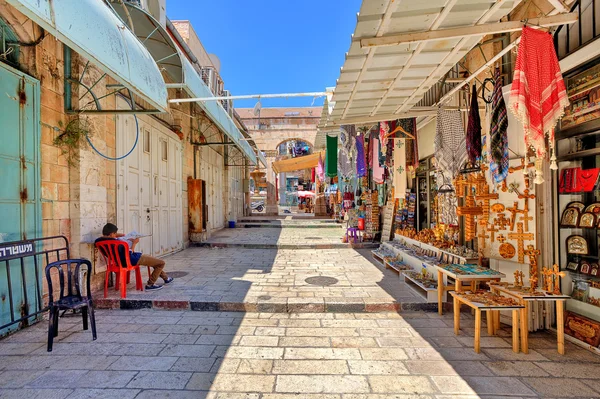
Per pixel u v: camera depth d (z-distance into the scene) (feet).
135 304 13.79
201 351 9.82
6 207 10.85
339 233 38.75
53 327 10.05
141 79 10.34
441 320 12.51
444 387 7.93
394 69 10.63
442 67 10.49
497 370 8.71
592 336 9.82
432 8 7.67
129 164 19.15
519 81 8.03
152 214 22.67
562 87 8.13
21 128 11.43
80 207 13.98
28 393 7.65
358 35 8.66
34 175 11.94
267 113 67.97
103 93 15.80
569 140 11.03
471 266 13.21
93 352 9.75
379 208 31.24
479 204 14.39
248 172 67.21
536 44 8.22
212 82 28.81
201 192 30.42
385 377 8.38
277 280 17.39
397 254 20.45
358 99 13.35
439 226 18.81
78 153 13.96
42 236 12.37
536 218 11.35
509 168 12.14
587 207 10.44
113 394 7.63
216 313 13.24
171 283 16.66
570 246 11.06
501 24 8.28
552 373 8.55
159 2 19.21
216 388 7.87
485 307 9.61
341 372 8.63
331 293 14.89
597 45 9.20
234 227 46.47
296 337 10.87
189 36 31.53
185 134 29.09
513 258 12.02
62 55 13.47
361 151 24.32
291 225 46.32
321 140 33.14
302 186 133.80
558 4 8.36
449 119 14.35
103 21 8.65
